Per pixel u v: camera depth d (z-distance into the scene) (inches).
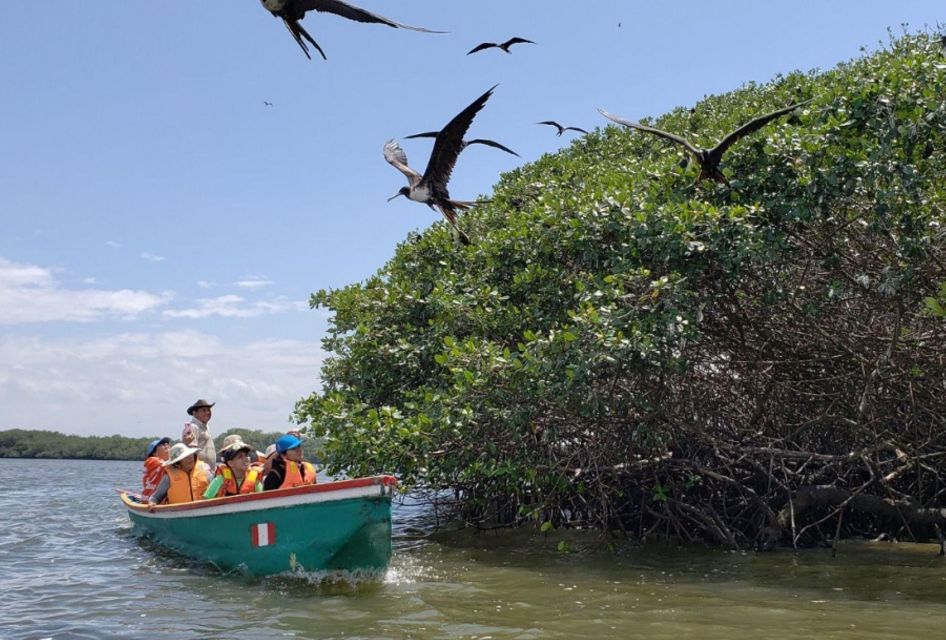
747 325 462.9
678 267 417.4
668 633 286.5
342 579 370.9
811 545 481.7
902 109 381.1
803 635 282.7
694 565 424.2
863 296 434.9
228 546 405.1
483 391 427.8
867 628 291.6
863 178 382.3
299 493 375.6
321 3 147.7
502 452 466.9
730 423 505.0
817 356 458.6
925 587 364.5
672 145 616.4
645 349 382.6
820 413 493.0
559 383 401.1
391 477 365.4
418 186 282.7
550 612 319.9
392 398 558.6
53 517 708.0
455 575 398.3
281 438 427.8
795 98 472.1
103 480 1418.6
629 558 447.2
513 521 547.5
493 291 480.7
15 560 469.4
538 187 597.9
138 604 343.9
